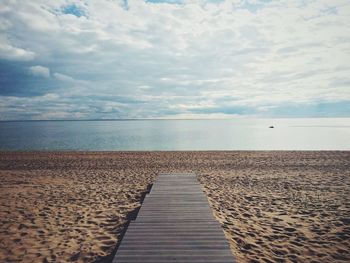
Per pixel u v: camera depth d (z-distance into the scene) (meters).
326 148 26.58
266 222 5.41
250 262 3.76
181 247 3.64
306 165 12.58
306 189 8.18
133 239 3.90
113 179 9.81
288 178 9.81
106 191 8.01
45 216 5.80
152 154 17.58
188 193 6.62
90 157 16.16
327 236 4.72
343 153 16.67
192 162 13.89
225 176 10.25
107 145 31.41
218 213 5.95
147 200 6.00
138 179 9.79
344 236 4.71
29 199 7.18
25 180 9.72
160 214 5.02
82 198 7.25
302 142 33.81
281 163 13.21
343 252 4.12
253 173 10.83
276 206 6.48
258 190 8.07
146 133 59.06
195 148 27.75
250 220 5.52
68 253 4.06
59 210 6.21
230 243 4.38
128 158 15.66
